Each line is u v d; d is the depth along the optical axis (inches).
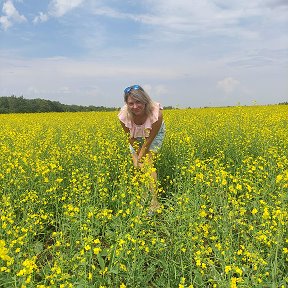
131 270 152.3
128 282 148.9
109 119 560.7
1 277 145.8
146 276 154.9
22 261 149.0
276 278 146.1
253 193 220.5
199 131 393.7
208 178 216.8
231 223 176.2
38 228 198.1
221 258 153.7
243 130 380.2
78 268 155.2
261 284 141.0
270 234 158.6
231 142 338.3
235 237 182.1
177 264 158.7
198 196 207.0
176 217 179.6
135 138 261.1
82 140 365.7
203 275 148.6
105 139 348.8
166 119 512.7
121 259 155.3
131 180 229.5
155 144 262.4
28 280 128.1
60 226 190.9
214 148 343.3
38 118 751.1
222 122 428.8
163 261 161.6
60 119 665.0
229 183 235.5
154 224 190.2
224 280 136.2
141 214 181.2
